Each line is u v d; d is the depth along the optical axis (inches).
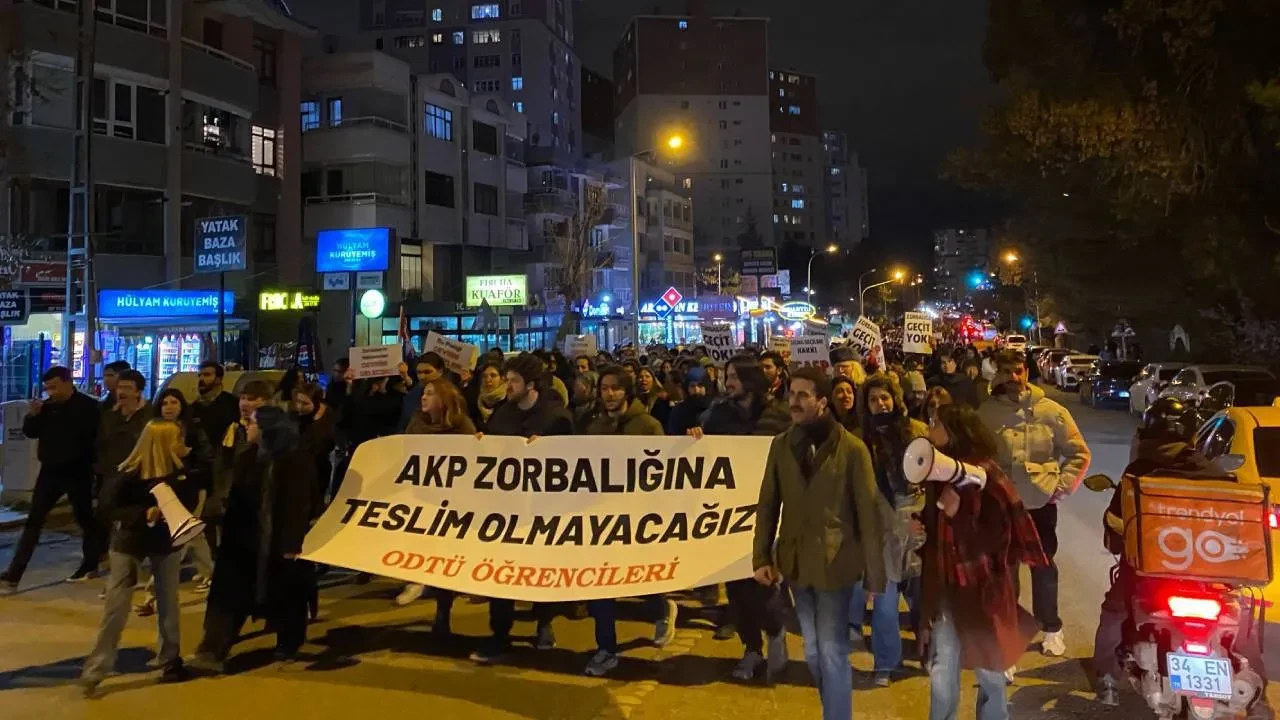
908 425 252.5
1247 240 944.9
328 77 1675.7
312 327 921.5
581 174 2429.9
